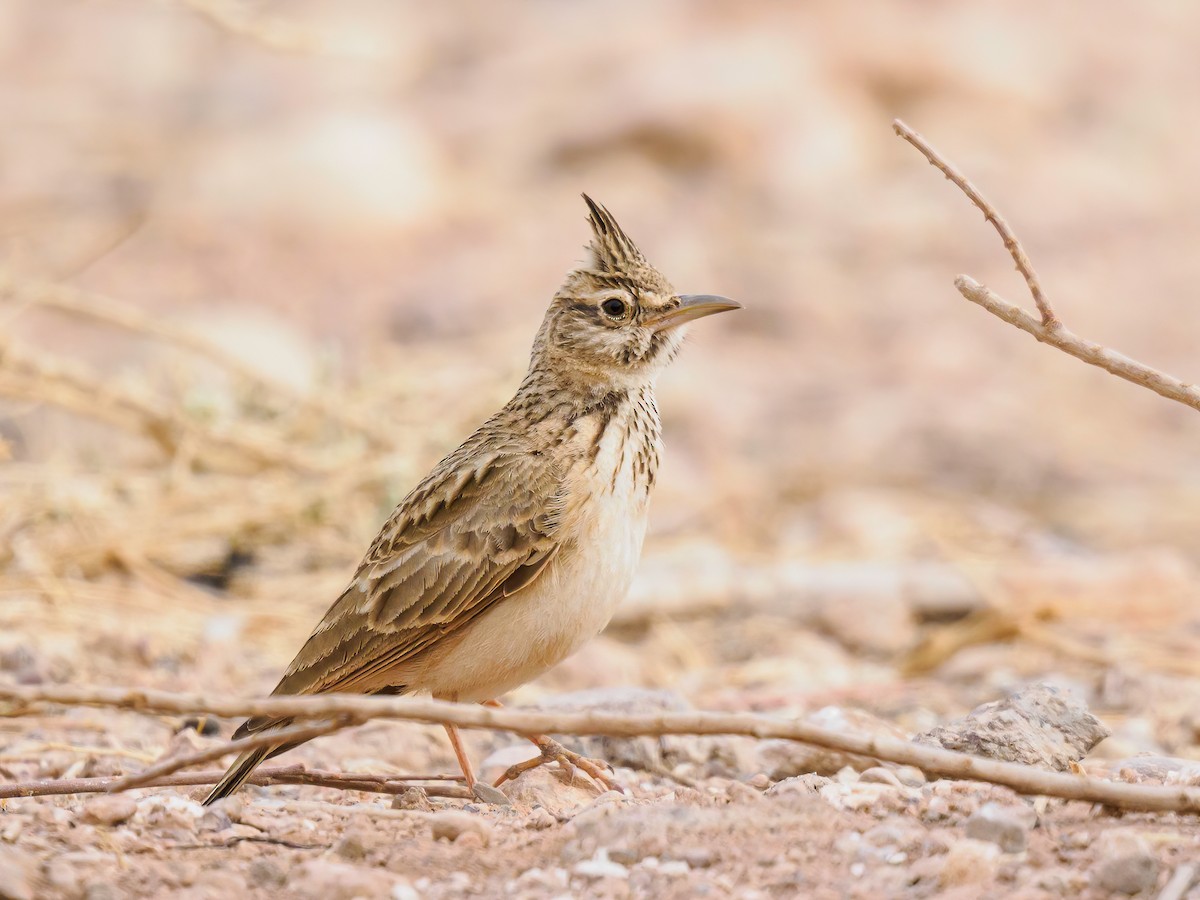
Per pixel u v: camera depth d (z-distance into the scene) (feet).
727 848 22.41
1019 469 61.36
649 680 41.52
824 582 47.91
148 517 47.21
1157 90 109.29
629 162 94.12
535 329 69.62
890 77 100.99
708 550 50.83
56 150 92.22
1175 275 83.76
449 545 27.63
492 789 26.78
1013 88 103.30
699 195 91.25
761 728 21.72
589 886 21.54
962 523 55.06
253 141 92.43
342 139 88.43
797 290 80.02
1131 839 21.12
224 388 59.06
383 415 52.90
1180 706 37.14
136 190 86.12
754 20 106.32
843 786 25.38
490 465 28.04
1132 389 70.95
